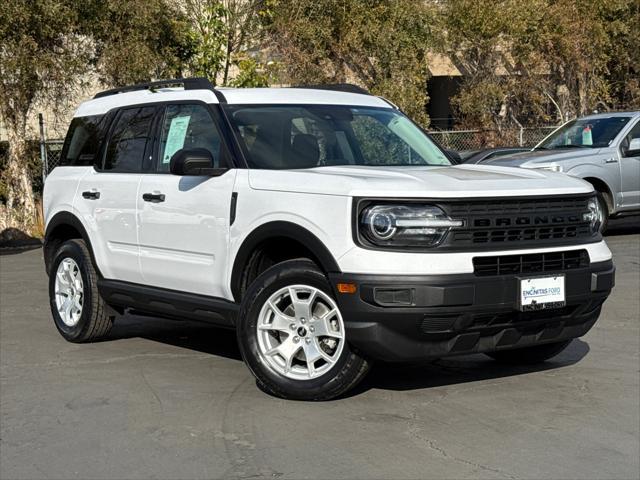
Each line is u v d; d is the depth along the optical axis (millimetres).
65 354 7516
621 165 14445
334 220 5629
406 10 21125
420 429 5441
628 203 14570
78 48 16797
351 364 5734
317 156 6586
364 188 5590
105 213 7469
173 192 6801
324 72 20797
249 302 6016
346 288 5512
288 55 19734
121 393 6332
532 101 24000
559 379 6543
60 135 17656
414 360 5613
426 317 5422
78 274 7883
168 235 6832
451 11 22938
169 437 5391
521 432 5398
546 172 6473
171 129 7129
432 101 28828
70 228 8047
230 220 6301
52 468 4965
